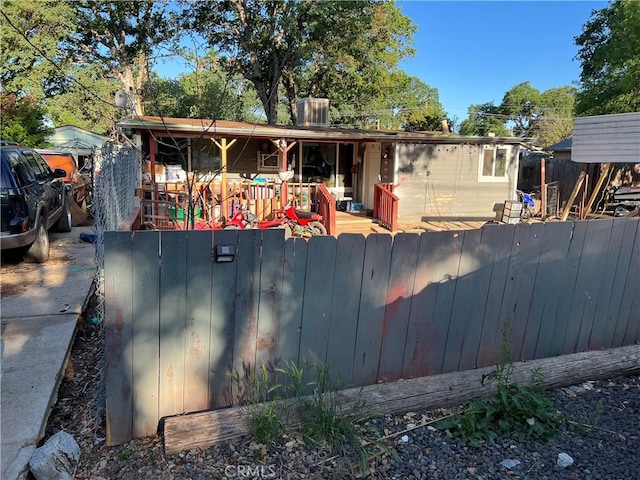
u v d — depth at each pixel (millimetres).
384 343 3088
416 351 3195
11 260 6305
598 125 8609
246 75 19859
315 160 12820
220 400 2740
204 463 2377
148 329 2504
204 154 11508
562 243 3518
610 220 3672
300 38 18766
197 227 7820
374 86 22672
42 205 6340
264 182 10414
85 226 9688
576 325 3754
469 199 12984
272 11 19469
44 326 3943
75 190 10109
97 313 4328
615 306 3896
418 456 2520
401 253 2998
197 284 2553
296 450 2500
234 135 10266
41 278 5445
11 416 2621
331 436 2568
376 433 2682
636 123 8031
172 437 2445
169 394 2617
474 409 2850
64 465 2256
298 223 8859
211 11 15367
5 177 5578
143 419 2588
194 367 2637
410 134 12242
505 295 3398
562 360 3531
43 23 17438
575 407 3104
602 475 2385
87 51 20609
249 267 2646
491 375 3008
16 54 17016
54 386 2986
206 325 2615
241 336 2705
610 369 3566
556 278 3564
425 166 12453
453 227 11188
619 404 3166
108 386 2482
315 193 10758
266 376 2711
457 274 3199
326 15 18422
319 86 23438
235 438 2537
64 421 2818
